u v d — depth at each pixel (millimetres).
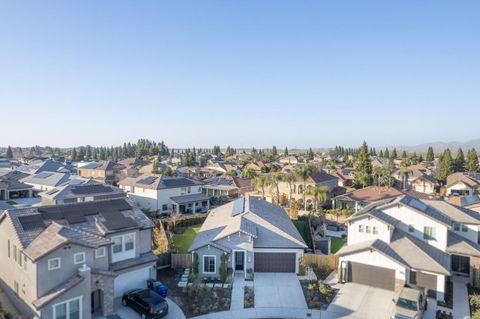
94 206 27703
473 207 41812
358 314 23203
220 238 29906
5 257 24391
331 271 31031
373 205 37188
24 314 21312
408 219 31016
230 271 29859
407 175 88125
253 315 23047
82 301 20938
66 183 61438
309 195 60125
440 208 34875
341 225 48156
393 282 26844
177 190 62469
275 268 30828
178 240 41562
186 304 24406
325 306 24422
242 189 79312
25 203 64250
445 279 26969
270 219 35375
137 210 29453
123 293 25516
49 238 21406
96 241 22625
